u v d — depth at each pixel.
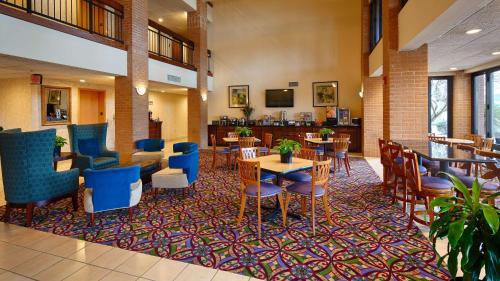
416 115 5.13
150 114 11.94
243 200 3.40
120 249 2.80
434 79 8.65
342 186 5.20
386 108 5.44
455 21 3.59
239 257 2.64
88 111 9.43
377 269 2.43
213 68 11.71
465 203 1.50
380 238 3.02
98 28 7.42
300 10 10.52
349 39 10.11
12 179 3.36
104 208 3.37
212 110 11.83
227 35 11.46
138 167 3.65
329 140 6.72
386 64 5.43
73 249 2.80
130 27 6.79
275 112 11.04
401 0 5.16
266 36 11.00
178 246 2.86
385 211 3.84
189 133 10.36
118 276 2.34
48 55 4.81
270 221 3.52
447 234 1.44
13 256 2.66
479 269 1.37
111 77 7.30
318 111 10.55
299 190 3.32
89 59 5.68
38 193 3.41
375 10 7.91
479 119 7.91
